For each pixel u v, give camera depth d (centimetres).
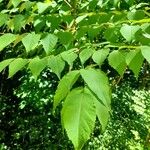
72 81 84
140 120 671
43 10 126
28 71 715
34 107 739
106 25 125
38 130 749
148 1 290
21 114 793
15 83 830
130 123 680
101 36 169
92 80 81
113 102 718
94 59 94
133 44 103
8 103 826
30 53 143
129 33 97
